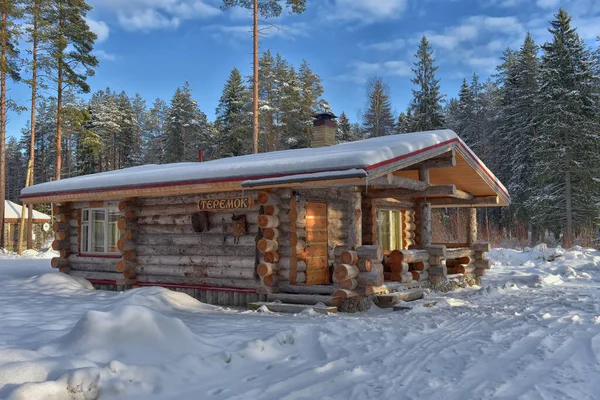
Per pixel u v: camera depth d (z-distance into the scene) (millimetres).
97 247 13797
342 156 8641
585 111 30672
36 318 7422
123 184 11844
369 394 4457
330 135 13438
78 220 14102
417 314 8789
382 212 13297
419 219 13711
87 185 12742
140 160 65188
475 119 50094
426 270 12180
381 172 8688
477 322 7918
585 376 4891
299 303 9711
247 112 43750
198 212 11289
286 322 7680
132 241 12438
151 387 4418
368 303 9672
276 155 12008
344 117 56062
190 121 55312
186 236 11695
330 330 6844
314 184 8883
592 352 5777
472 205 14508
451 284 12758
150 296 9266
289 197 10219
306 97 46312
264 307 9555
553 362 5449
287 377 4918
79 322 5180
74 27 30484
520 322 7777
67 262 14000
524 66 40344
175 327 5586
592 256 19547
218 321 7738
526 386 4602
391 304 9727
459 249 13609
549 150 30078
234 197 10680
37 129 65875
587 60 31781
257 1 25672
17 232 33812
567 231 29547
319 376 5012
